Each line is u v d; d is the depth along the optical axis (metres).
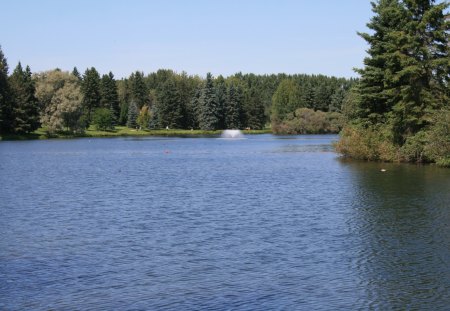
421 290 13.48
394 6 49.28
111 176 41.12
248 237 19.27
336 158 58.16
